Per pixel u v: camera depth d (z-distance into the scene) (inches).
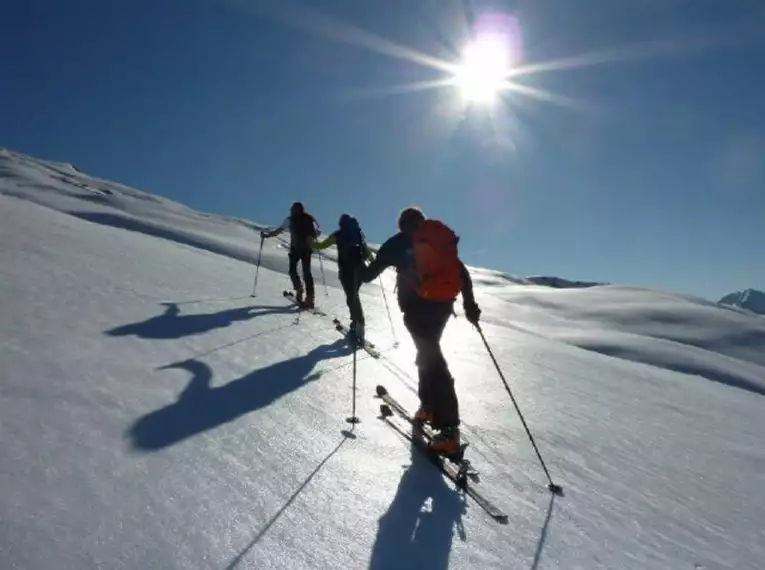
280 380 213.9
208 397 179.3
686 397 398.6
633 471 203.5
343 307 461.7
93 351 196.7
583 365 418.6
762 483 227.9
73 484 113.6
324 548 112.7
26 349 181.8
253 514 118.3
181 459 134.3
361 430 180.4
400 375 262.8
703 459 241.8
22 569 87.0
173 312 291.3
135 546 99.3
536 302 2281.0
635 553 143.5
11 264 296.7
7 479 109.4
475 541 129.5
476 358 350.0
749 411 415.2
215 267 533.0
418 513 135.8
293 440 160.2
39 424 134.5
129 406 157.9
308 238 413.1
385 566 111.7
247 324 303.4
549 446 207.2
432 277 179.0
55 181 2185.0
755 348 1804.9
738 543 165.3
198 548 103.0
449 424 171.2
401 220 193.6
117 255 419.5
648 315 2086.6
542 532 142.1
